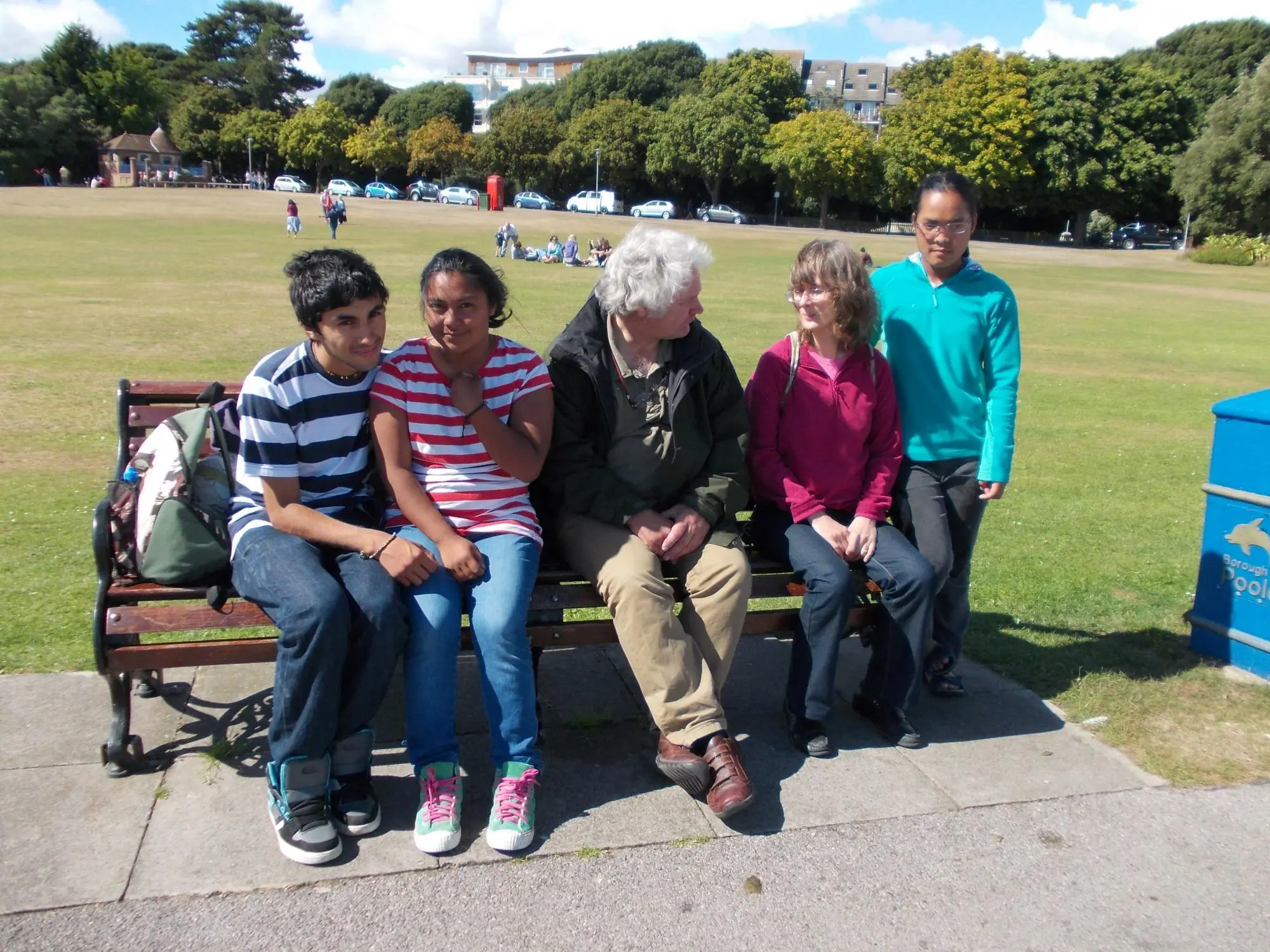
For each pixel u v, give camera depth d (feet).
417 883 8.80
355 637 9.29
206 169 314.96
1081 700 12.66
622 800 10.19
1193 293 102.89
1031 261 151.23
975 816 10.17
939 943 8.39
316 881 8.75
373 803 9.50
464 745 11.18
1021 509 22.66
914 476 12.29
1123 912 8.85
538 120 266.98
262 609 9.39
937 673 12.78
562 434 11.02
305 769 9.02
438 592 9.71
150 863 8.86
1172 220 219.00
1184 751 11.48
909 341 12.24
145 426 11.76
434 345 10.33
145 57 327.26
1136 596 16.84
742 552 10.89
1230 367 49.62
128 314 50.57
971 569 18.02
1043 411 35.73
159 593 9.88
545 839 9.50
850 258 11.34
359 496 10.73
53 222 130.82
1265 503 12.98
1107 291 101.09
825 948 8.27
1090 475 26.23
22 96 272.51
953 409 12.23
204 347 40.86
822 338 11.66
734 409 11.38
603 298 10.64
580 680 12.82
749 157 241.76
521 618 9.78
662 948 8.18
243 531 9.92
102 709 11.44
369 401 10.39
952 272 12.15
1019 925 8.64
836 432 11.68
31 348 38.91
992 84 205.77
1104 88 205.67
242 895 8.54
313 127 288.51
